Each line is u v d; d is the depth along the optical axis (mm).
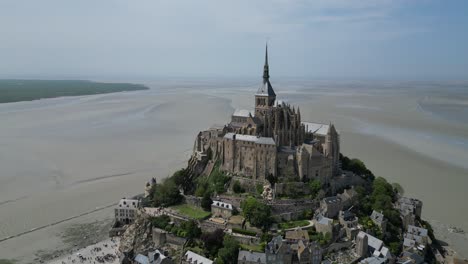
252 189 192500
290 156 188500
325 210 167250
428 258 159750
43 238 176000
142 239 170750
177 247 163250
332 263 144375
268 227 162250
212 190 195750
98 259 159375
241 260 143625
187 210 182875
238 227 163750
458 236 178375
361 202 182125
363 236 149750
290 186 181125
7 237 175375
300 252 143125
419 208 186625
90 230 185125
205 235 156875
